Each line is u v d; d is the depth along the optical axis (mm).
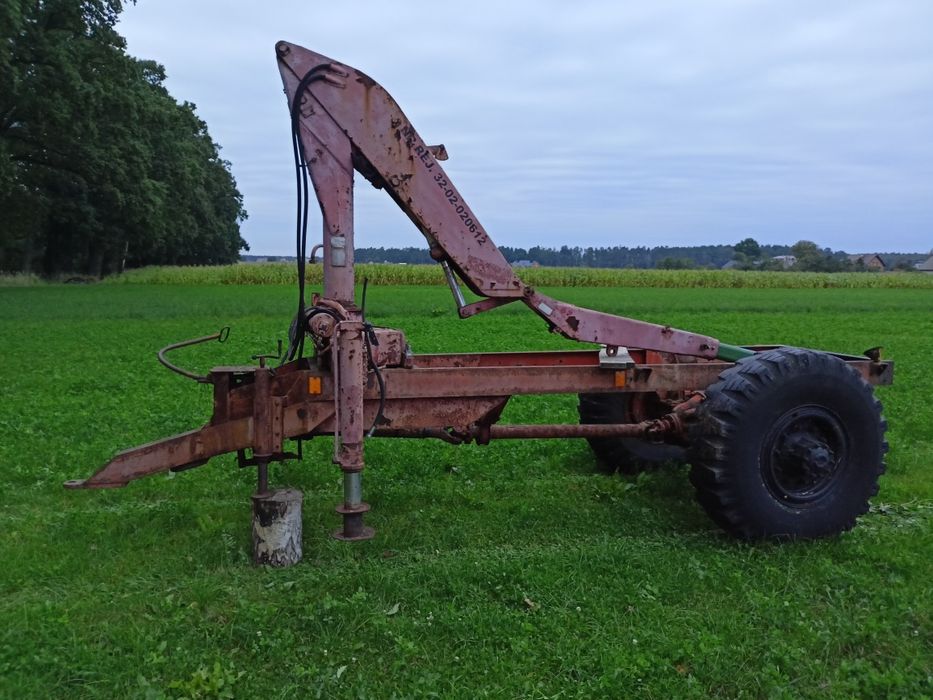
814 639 3586
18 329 18672
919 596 4016
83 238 52562
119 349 14414
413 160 4578
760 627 3734
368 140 4500
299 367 4762
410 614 3869
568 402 9148
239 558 4516
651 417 6281
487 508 5488
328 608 3795
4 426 7641
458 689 3225
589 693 3195
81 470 6250
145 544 4770
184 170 59938
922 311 28594
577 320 4992
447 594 4078
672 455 6418
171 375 11148
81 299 31734
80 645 3512
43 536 4887
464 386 4793
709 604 3984
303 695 3223
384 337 4777
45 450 6758
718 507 4664
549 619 3768
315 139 4441
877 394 9828
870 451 4930
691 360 6109
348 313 4508
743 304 31312
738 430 4582
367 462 6688
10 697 3152
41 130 37094
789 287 53156
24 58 33812
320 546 4699
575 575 4246
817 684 3312
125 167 44188
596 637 3605
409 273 46656
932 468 6566
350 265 4559
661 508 5504
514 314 24047
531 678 3307
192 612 3834
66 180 44188
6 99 34125
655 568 4352
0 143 34344
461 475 6352
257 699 3178
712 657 3416
